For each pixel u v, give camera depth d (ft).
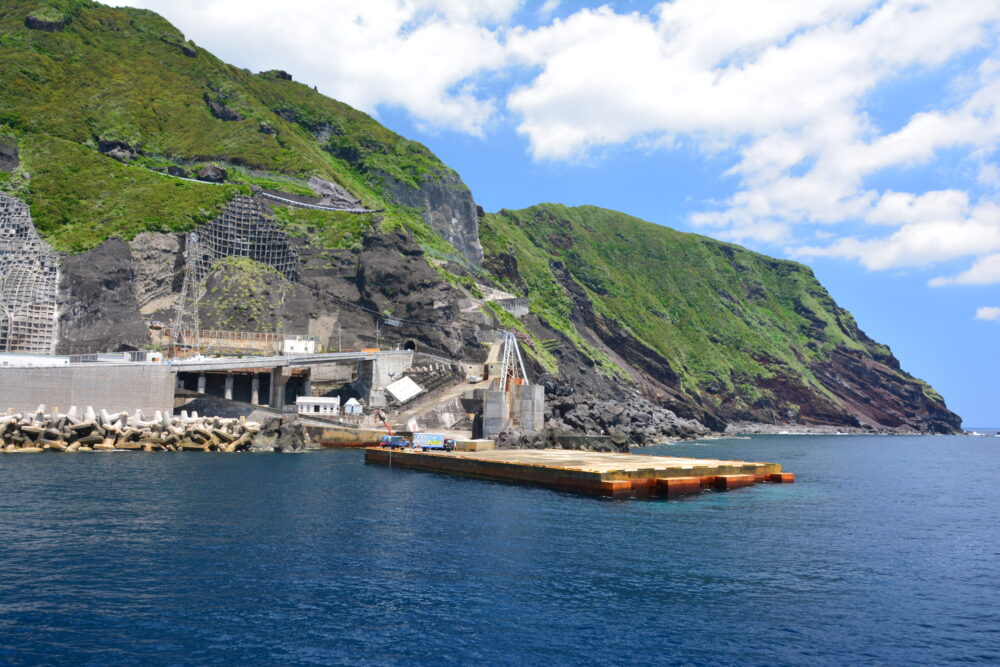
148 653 82.79
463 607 102.12
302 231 640.17
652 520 178.40
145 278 533.14
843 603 110.01
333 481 239.71
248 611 97.60
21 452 307.37
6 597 99.96
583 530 161.27
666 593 112.06
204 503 180.75
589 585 115.14
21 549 125.80
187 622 92.79
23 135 643.45
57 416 336.90
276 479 237.66
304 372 485.15
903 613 105.91
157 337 504.02
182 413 367.45
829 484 290.97
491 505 194.90
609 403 564.30
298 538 142.51
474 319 623.77
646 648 88.79
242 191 643.86
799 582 121.70
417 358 508.12
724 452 485.97
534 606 103.45
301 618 95.55
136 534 140.56
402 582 113.50
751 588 116.67
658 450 460.96
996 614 106.22
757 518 187.93
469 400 468.75
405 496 208.54
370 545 138.41
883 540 162.71
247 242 615.98
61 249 513.04
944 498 253.03
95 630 89.10
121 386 373.40
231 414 411.54
